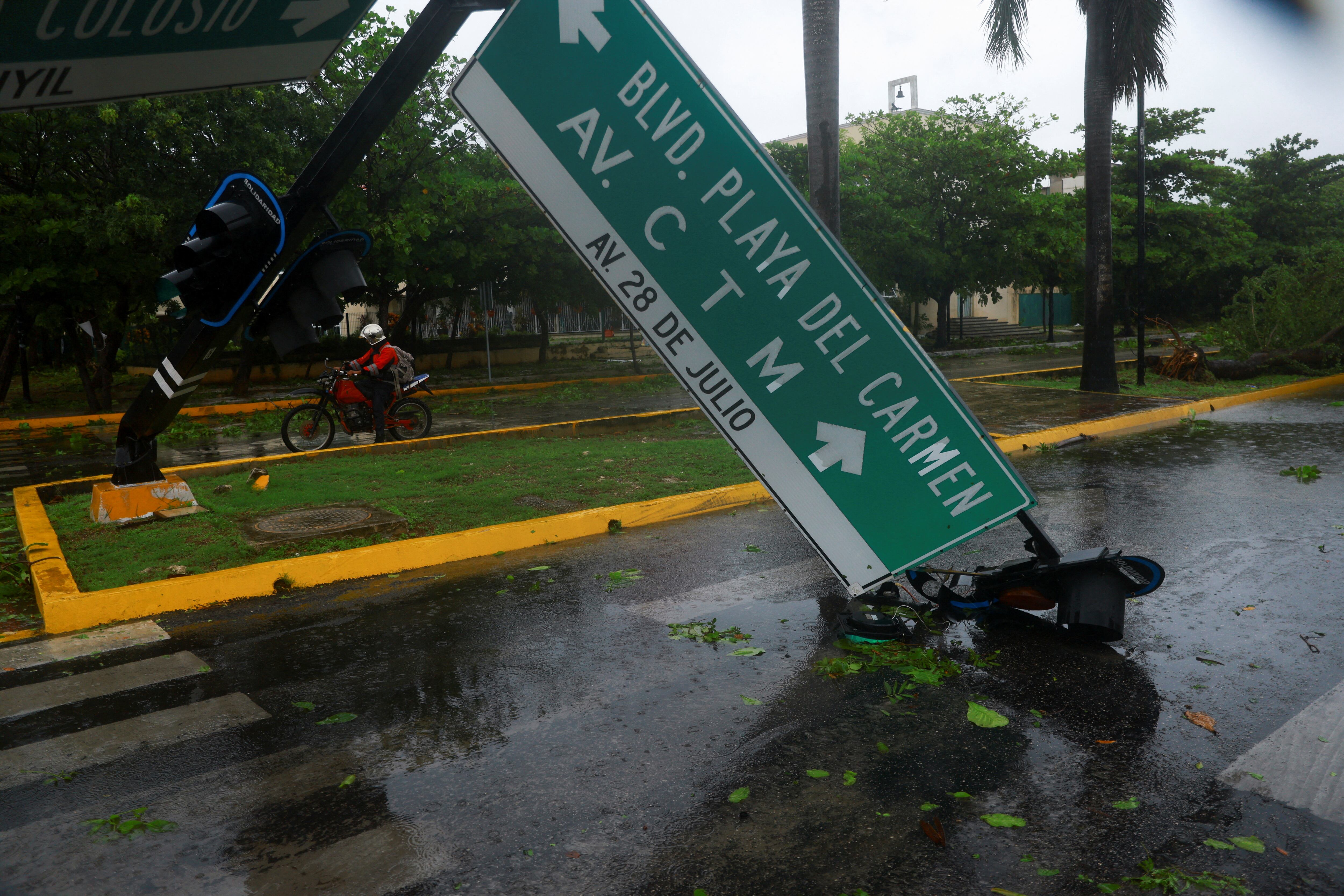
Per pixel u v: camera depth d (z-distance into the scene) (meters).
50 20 4.32
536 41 4.49
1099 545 6.95
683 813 3.30
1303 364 20.38
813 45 10.14
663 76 4.43
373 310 40.97
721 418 4.68
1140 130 18.25
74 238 17.83
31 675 4.86
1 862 3.11
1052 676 4.46
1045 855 2.97
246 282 6.56
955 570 5.96
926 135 34.09
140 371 31.78
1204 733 3.81
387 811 3.38
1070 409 15.11
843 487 4.73
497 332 37.47
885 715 4.07
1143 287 18.73
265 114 20.14
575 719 4.12
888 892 2.80
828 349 4.60
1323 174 51.56
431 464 10.87
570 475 9.93
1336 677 4.35
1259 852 2.94
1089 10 16.98
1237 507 8.09
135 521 7.92
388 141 21.73
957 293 42.34
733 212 4.51
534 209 26.64
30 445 15.43
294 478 9.97
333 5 5.02
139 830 3.28
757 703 4.24
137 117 17.44
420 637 5.31
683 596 5.97
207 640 5.37
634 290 4.59
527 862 3.02
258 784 3.61
